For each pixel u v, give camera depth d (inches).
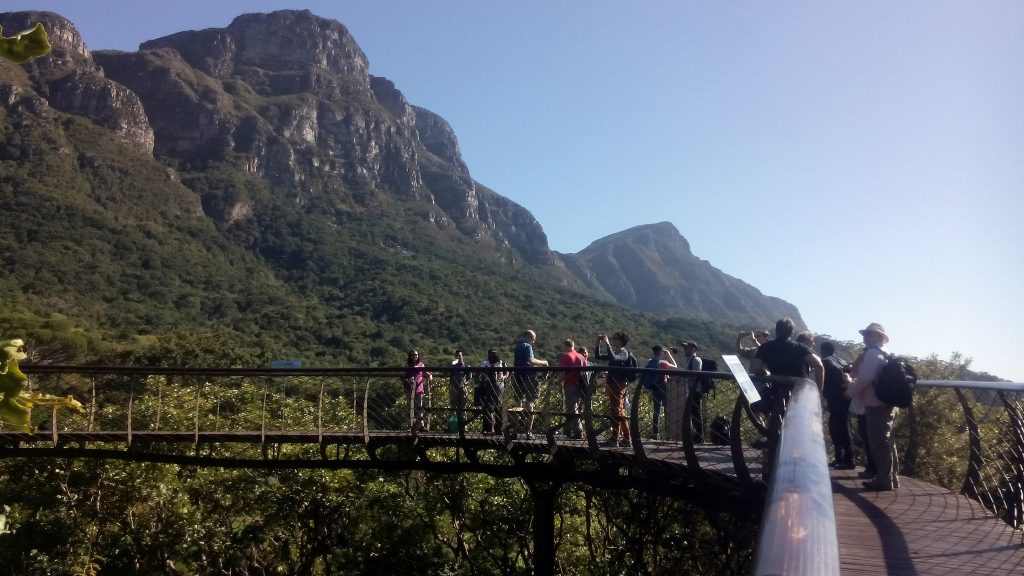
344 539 636.7
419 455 470.3
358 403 745.6
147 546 601.6
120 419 608.1
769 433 270.7
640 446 346.6
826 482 77.0
